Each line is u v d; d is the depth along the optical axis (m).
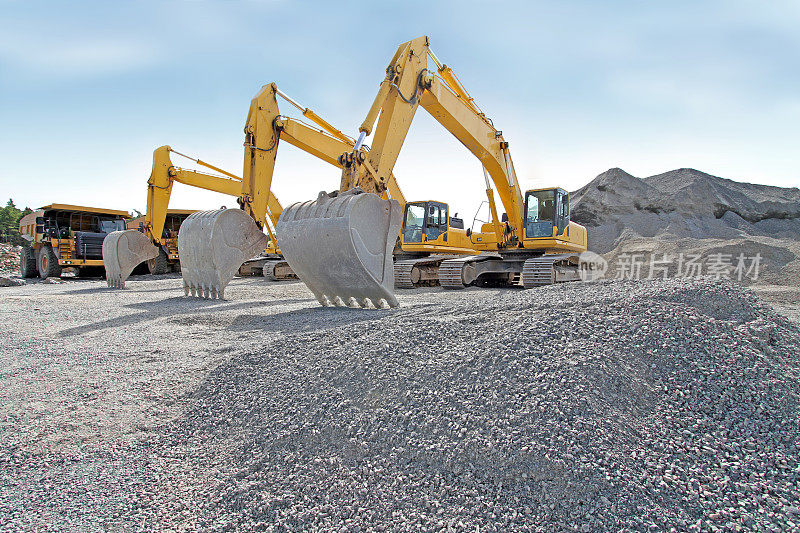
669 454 2.52
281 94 13.47
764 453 2.55
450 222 17.41
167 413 3.61
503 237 15.02
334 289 7.99
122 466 2.87
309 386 3.62
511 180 14.05
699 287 4.54
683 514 2.14
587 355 3.28
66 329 6.81
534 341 3.54
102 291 13.27
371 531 2.19
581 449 2.48
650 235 24.70
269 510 2.41
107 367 4.71
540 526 2.12
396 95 9.99
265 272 17.86
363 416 3.09
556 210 13.98
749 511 2.15
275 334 5.88
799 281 13.52
